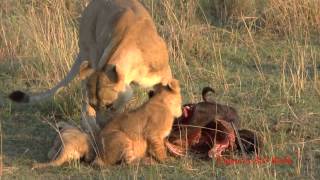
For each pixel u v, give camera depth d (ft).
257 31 68.59
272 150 43.91
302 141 46.29
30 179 40.60
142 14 48.60
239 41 66.74
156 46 47.47
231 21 70.28
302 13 68.28
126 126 42.34
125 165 41.93
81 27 52.26
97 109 44.60
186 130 44.16
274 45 65.62
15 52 62.08
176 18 65.46
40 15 66.33
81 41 52.16
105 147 41.91
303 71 57.47
